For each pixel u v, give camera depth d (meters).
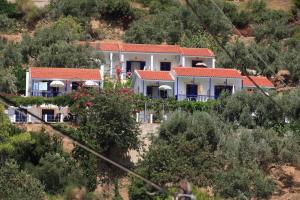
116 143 156.50
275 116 174.88
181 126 161.62
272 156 156.88
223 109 179.50
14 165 139.38
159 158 148.00
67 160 151.12
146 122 172.50
